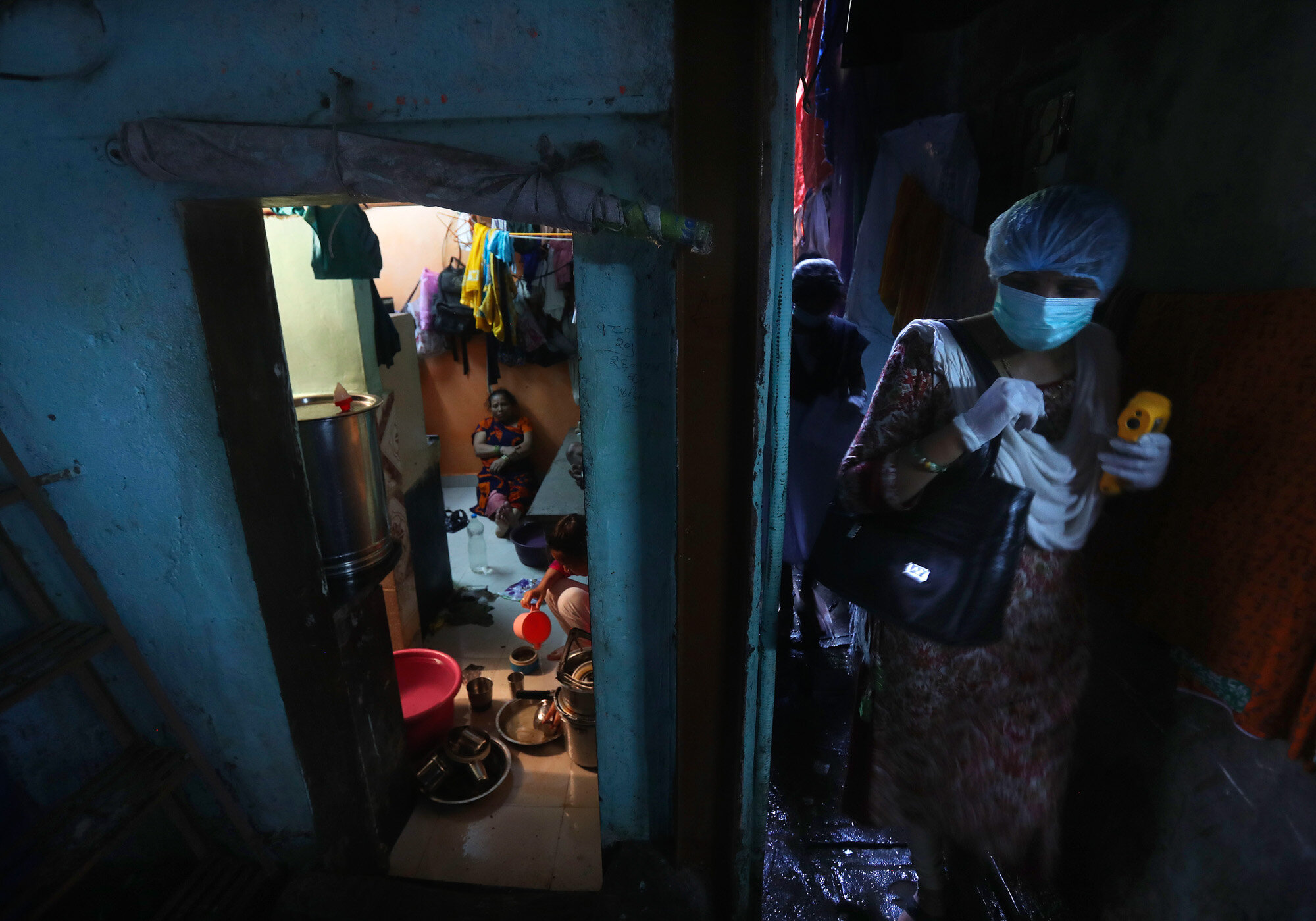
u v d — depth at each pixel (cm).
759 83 117
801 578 297
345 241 241
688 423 139
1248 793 119
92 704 177
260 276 157
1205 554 118
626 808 186
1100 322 148
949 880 195
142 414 151
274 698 175
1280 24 107
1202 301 120
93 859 148
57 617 165
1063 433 128
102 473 155
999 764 145
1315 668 100
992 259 125
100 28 126
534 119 129
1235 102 118
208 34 127
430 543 342
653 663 168
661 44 123
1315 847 106
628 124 128
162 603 167
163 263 140
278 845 194
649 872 177
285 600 171
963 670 138
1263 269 113
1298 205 105
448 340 502
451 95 127
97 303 144
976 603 128
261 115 131
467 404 521
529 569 407
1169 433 126
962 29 242
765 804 167
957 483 129
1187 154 130
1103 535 147
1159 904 143
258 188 130
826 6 241
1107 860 163
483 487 479
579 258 137
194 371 148
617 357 143
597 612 164
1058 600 133
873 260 272
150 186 136
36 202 138
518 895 180
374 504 210
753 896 178
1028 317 120
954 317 227
